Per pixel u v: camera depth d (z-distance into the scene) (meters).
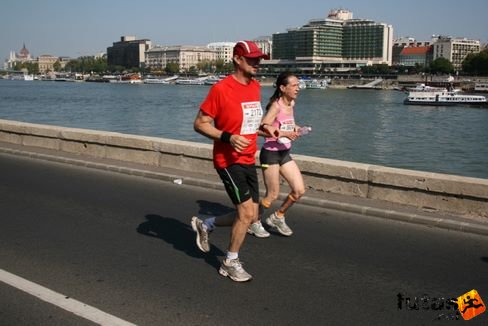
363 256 6.02
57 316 4.45
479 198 7.31
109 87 188.88
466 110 85.19
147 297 4.84
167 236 6.74
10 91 142.38
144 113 73.38
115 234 6.79
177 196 9.02
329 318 4.48
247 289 5.05
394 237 6.73
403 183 7.93
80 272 5.43
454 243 6.52
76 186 9.76
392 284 5.23
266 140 6.59
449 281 5.34
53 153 13.17
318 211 7.97
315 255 6.04
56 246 6.27
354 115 75.00
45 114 70.69
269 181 6.62
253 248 6.29
